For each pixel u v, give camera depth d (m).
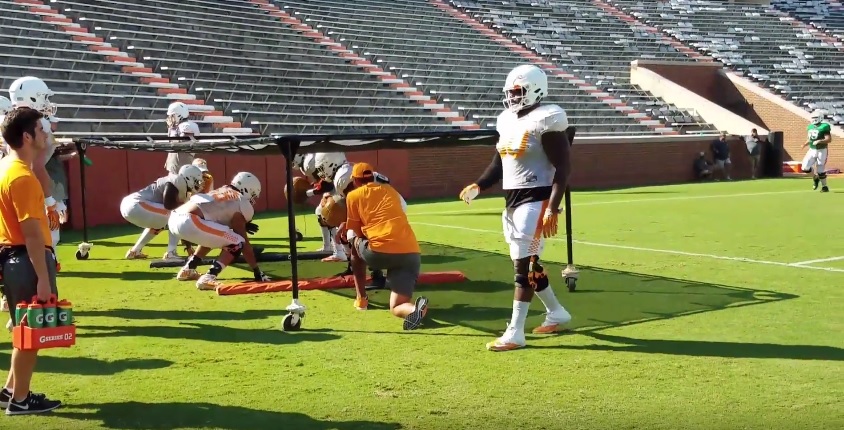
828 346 5.87
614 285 8.41
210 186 9.59
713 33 38.97
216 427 4.34
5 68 17.20
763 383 5.00
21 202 4.28
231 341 6.27
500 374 5.28
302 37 26.45
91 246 11.22
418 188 21.61
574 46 34.06
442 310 7.35
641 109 30.20
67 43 19.61
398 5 32.59
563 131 5.86
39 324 4.28
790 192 21.17
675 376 5.18
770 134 28.69
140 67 20.31
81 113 17.27
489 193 22.86
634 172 26.19
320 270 9.68
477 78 28.42
